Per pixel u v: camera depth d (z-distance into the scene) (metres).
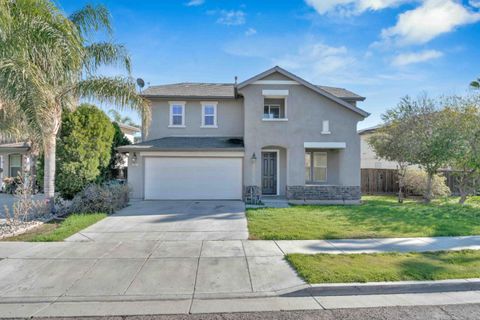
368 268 5.57
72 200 11.71
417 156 14.99
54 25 8.83
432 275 5.26
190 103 17.62
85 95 10.68
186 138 17.28
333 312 4.23
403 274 5.29
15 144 19.52
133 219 10.26
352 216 10.80
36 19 8.52
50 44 8.49
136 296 4.63
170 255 6.45
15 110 9.22
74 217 10.09
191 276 5.34
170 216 10.80
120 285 4.98
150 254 6.52
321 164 17.80
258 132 15.62
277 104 17.23
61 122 11.92
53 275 5.38
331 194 15.58
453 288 5.03
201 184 15.41
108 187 12.36
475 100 14.60
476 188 15.20
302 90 15.79
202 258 6.27
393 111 16.17
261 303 4.50
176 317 4.06
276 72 15.67
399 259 6.12
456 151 14.24
